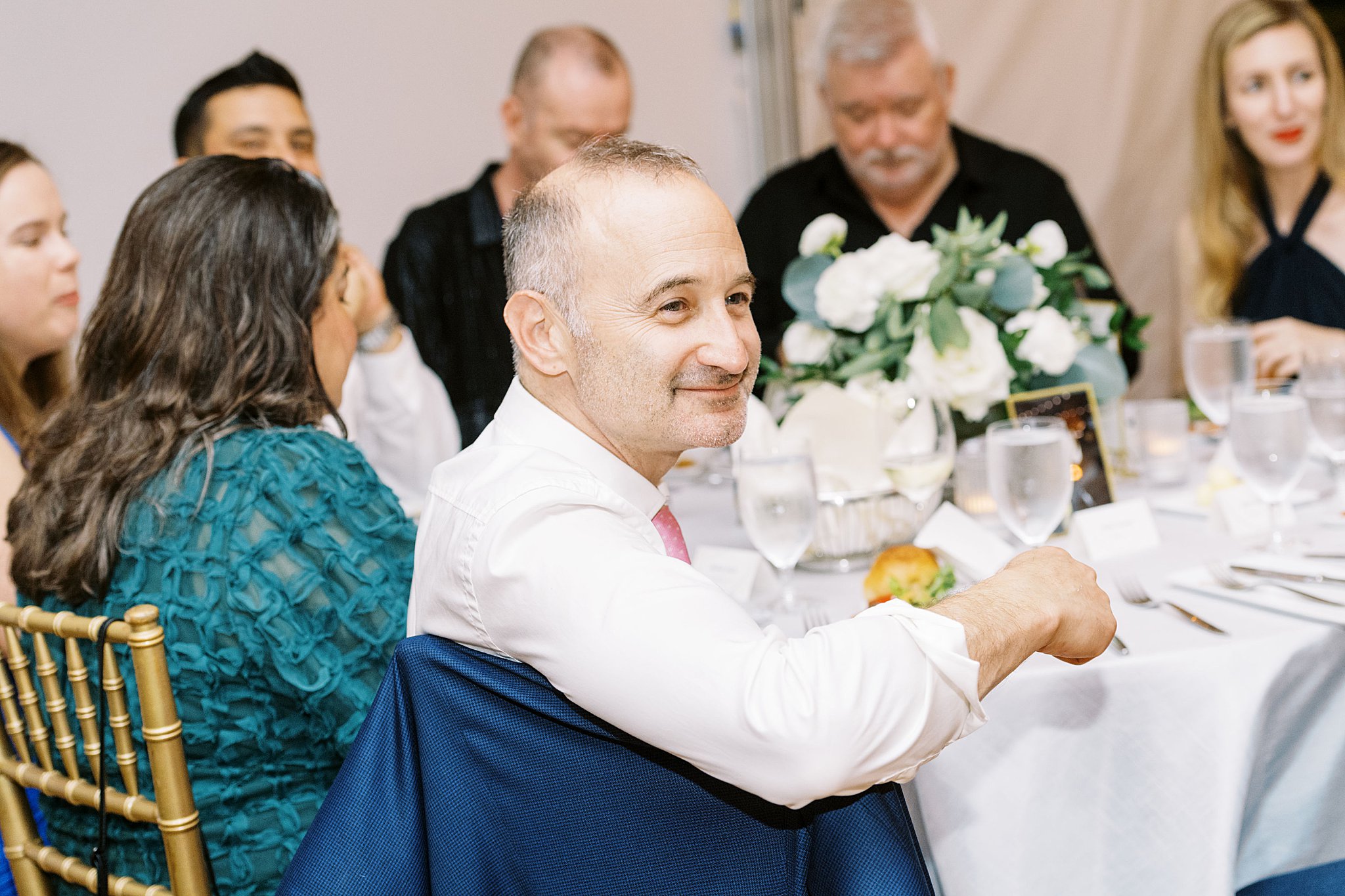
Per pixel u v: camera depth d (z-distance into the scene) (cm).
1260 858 132
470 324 308
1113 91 406
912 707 83
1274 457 145
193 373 126
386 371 252
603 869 93
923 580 136
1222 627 125
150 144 304
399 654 97
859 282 165
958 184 311
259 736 120
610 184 96
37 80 287
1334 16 426
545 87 285
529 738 92
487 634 93
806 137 390
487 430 110
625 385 97
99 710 120
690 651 82
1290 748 129
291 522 120
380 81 335
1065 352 168
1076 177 410
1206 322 297
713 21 382
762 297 323
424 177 347
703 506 196
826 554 161
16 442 187
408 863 95
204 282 128
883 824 93
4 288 196
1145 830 120
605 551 88
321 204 138
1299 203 301
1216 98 300
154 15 300
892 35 286
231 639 117
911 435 153
